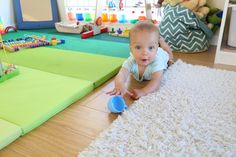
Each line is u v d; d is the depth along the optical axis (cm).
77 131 84
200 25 165
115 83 113
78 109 98
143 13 211
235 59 143
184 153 70
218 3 177
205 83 114
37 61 147
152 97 101
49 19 248
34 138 81
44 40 190
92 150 72
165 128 81
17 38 206
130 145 74
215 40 182
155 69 113
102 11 229
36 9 245
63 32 227
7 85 114
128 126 83
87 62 143
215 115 88
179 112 90
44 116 89
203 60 152
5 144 77
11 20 243
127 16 219
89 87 111
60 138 80
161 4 187
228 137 76
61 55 158
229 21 168
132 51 112
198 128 80
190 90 107
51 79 119
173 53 165
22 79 120
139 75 120
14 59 151
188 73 125
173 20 167
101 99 105
